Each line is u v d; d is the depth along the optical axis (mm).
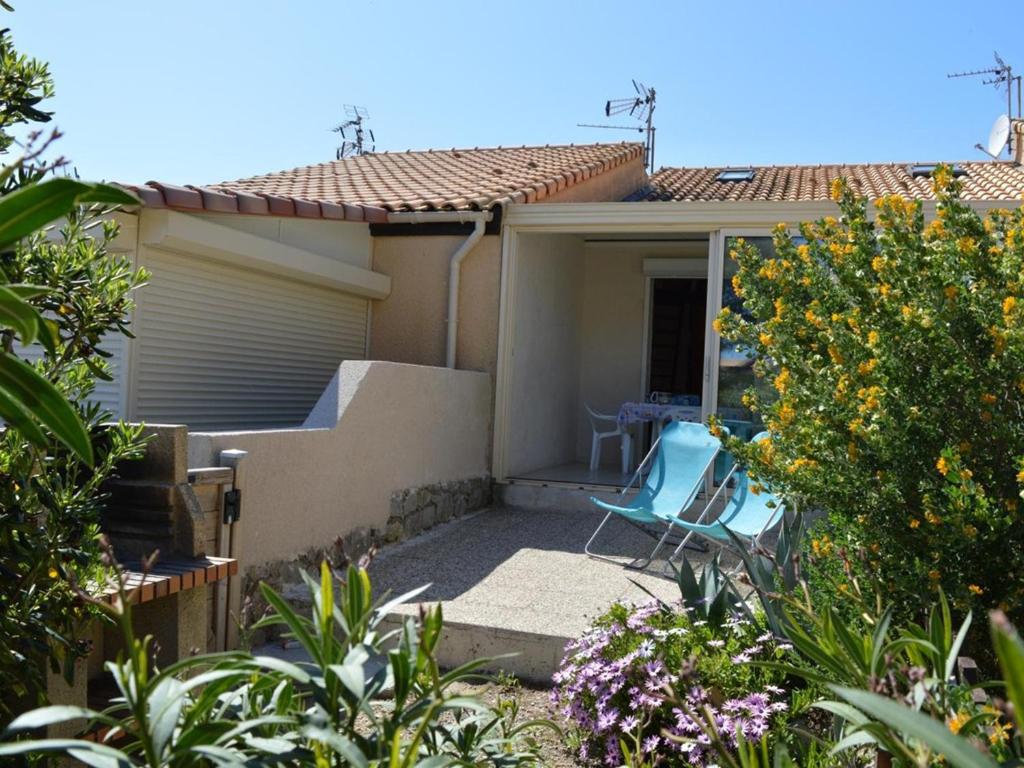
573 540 7512
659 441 7586
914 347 3354
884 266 3527
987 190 10422
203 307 7082
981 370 3246
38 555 2354
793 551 4152
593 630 4102
